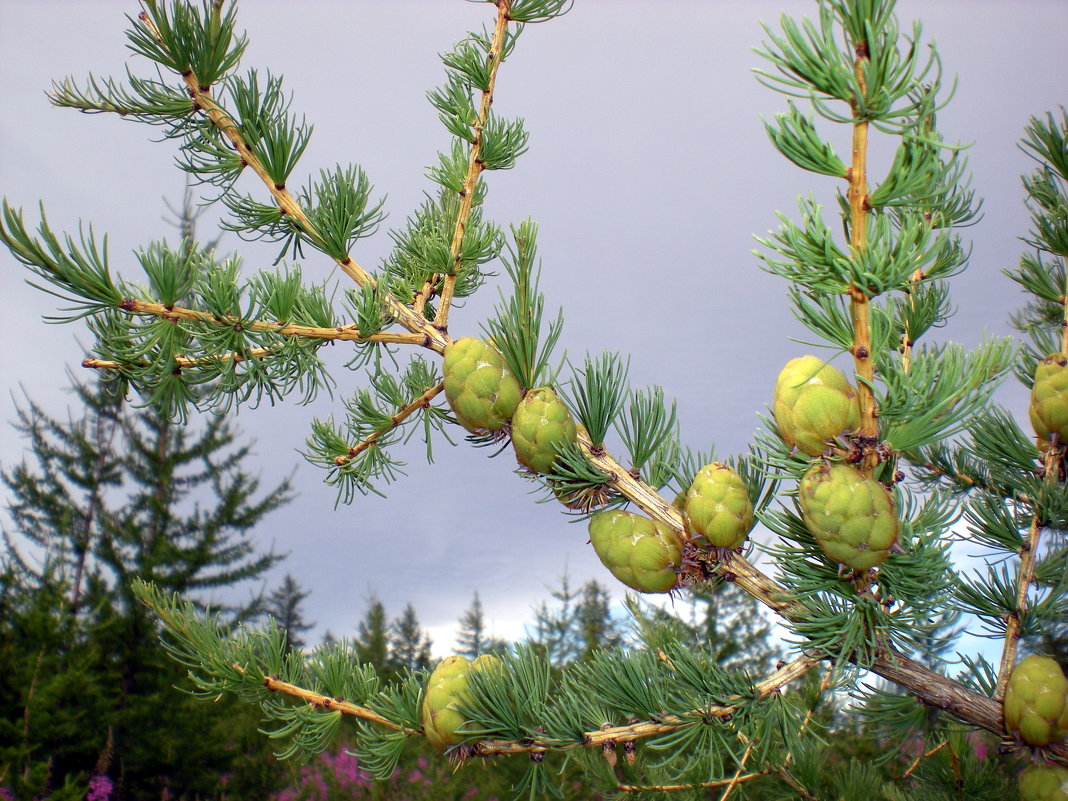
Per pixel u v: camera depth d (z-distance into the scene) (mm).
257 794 1226
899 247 172
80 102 262
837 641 199
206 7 258
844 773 342
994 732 212
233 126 265
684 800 313
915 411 186
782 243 174
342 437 313
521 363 233
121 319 251
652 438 234
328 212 258
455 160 338
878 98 162
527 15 300
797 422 188
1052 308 329
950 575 212
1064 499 240
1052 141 282
